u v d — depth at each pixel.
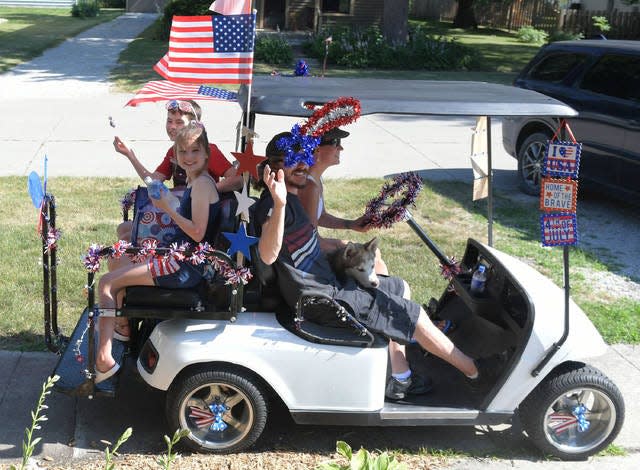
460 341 4.26
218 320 3.68
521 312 3.90
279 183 3.29
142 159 9.71
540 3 30.91
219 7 3.66
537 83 8.88
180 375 3.66
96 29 28.56
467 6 31.59
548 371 3.73
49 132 11.04
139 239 3.78
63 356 4.02
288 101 3.61
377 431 4.08
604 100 7.98
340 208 7.92
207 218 3.62
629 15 27.88
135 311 3.59
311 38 23.41
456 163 10.29
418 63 20.50
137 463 3.67
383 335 3.71
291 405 3.67
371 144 11.28
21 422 3.97
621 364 4.95
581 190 9.05
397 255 6.63
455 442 4.02
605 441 3.89
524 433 4.14
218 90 4.23
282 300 3.77
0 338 4.84
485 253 4.25
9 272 5.82
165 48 22.34
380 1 27.06
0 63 18.02
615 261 6.91
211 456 3.76
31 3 40.88
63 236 6.64
